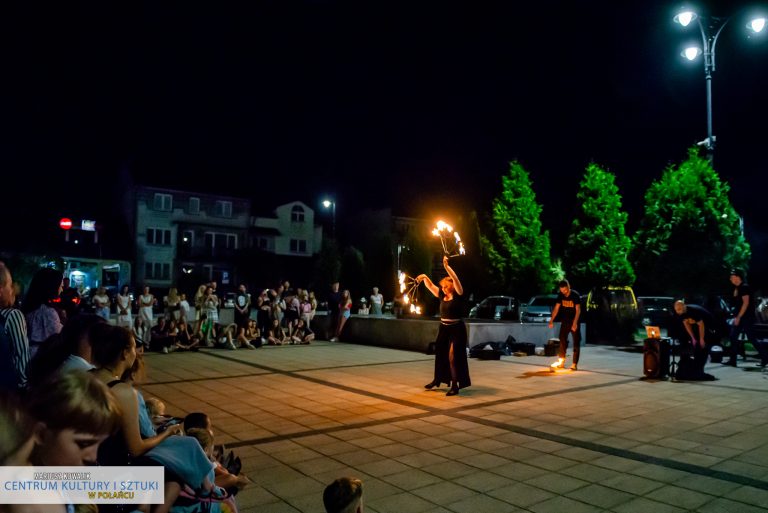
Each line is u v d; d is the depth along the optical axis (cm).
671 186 2058
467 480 484
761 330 1312
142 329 1598
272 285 4806
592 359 1375
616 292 1762
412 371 1150
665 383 1002
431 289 930
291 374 1106
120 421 199
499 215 3219
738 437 623
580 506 427
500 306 2478
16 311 382
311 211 5344
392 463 531
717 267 1938
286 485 471
